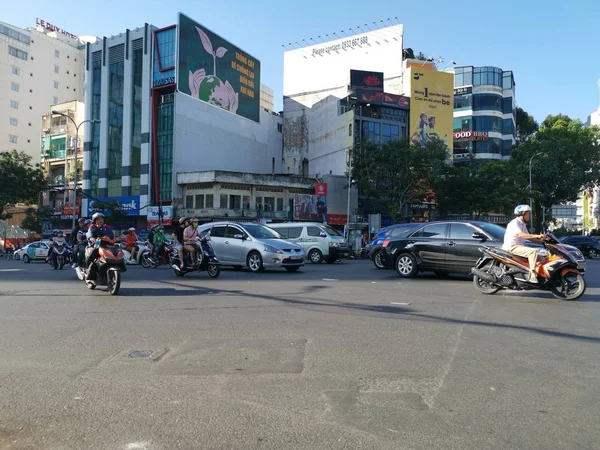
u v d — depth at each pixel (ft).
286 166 199.82
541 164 156.35
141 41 164.14
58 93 240.32
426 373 15.65
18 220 193.47
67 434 11.34
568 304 29.01
